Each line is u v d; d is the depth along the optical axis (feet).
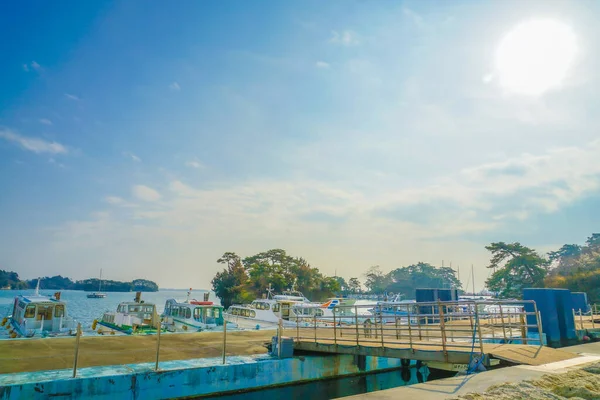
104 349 53.16
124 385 39.06
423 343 45.42
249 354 52.75
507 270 258.98
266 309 101.65
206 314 95.09
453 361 40.32
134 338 64.28
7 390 34.19
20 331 82.12
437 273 578.66
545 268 283.59
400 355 44.57
